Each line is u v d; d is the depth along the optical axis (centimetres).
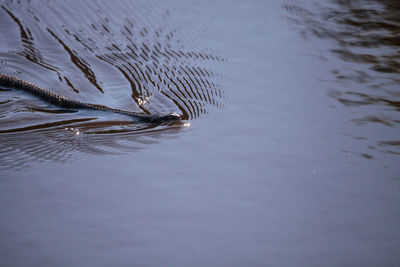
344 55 1842
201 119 1470
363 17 2136
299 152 1300
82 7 2228
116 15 2172
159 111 1528
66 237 1021
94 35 2006
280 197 1143
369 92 1595
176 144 1354
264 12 2198
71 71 1759
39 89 1623
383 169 1232
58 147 1348
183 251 992
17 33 2003
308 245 1009
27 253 977
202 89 1633
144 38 1986
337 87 1628
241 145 1335
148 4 2269
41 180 1200
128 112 1520
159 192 1156
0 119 1484
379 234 1034
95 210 1098
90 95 1630
